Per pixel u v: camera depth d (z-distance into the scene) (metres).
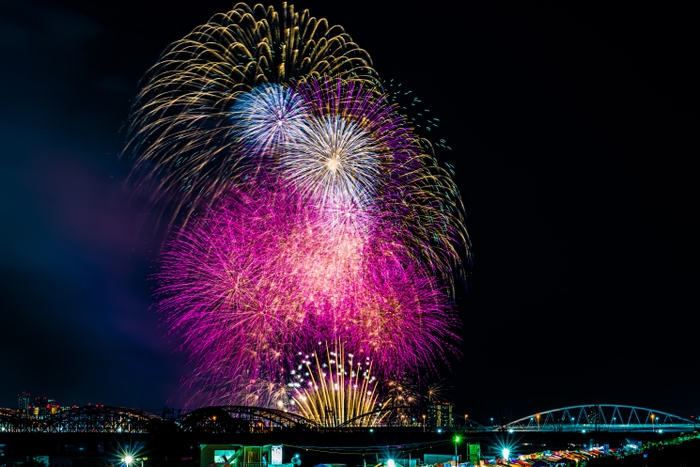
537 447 165.75
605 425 191.88
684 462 119.69
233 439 159.25
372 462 137.25
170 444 165.25
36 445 181.75
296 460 105.62
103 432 175.88
